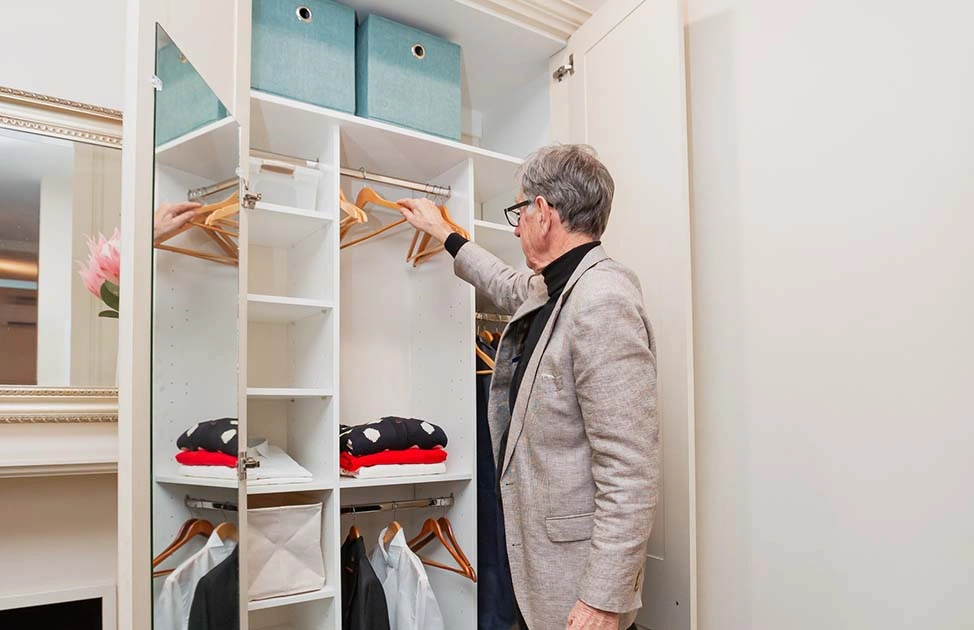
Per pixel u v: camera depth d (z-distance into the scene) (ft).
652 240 6.24
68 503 5.71
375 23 6.68
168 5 4.09
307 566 5.83
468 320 6.93
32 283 5.47
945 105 4.66
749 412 5.84
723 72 6.24
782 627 5.49
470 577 6.56
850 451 5.11
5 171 5.45
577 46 7.38
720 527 6.03
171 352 3.92
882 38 5.05
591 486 4.38
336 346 6.13
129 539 3.40
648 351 4.31
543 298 5.05
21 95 5.49
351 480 6.13
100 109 5.82
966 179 4.52
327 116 6.12
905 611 4.72
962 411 4.47
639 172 6.44
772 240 5.75
